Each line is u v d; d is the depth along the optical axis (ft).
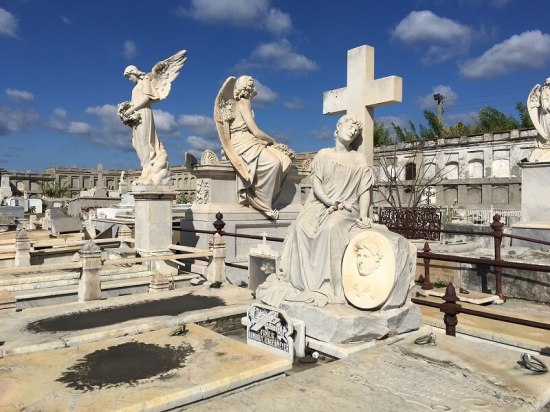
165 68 32.09
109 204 99.35
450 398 9.87
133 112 30.63
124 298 21.67
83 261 21.77
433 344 13.35
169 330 15.29
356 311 15.02
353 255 15.83
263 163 31.76
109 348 13.56
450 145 104.68
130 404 9.93
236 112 32.40
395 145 112.37
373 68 19.54
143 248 30.50
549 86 35.65
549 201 33.96
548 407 9.84
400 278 15.35
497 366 11.70
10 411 9.64
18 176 192.13
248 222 32.35
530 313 20.59
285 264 17.80
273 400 9.86
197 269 30.63
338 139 18.37
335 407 9.52
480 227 36.78
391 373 11.26
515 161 96.48
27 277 26.91
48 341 15.28
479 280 25.48
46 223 57.72
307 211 17.87
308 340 14.97
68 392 10.55
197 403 10.71
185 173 173.68
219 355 12.94
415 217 41.19
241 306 20.11
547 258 26.16
